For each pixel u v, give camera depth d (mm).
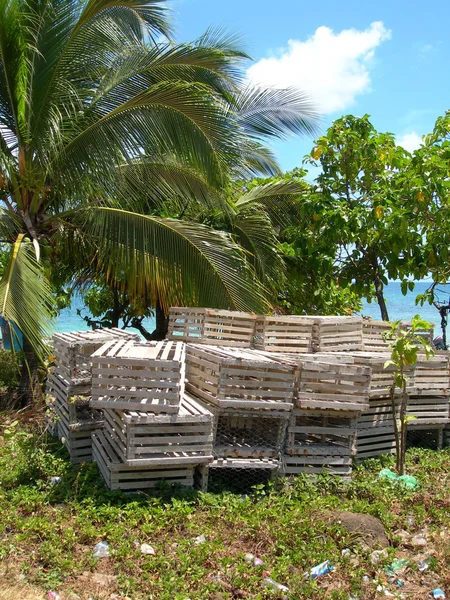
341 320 7168
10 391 9672
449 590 3902
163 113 8406
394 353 5824
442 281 8984
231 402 5270
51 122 8477
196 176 9398
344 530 4543
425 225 8883
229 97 9945
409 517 5066
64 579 3818
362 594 3812
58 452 6160
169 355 5680
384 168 9695
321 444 5828
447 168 8414
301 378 5562
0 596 3520
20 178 8906
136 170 9508
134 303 10320
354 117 9492
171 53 8664
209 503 4996
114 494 4930
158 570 3945
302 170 12383
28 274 7074
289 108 12133
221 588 3766
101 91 8852
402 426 6090
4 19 7957
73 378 5980
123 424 5008
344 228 8984
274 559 4156
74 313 25266
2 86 8703
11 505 4820
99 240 9070
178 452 5176
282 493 5371
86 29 8836
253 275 9789
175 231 8883
